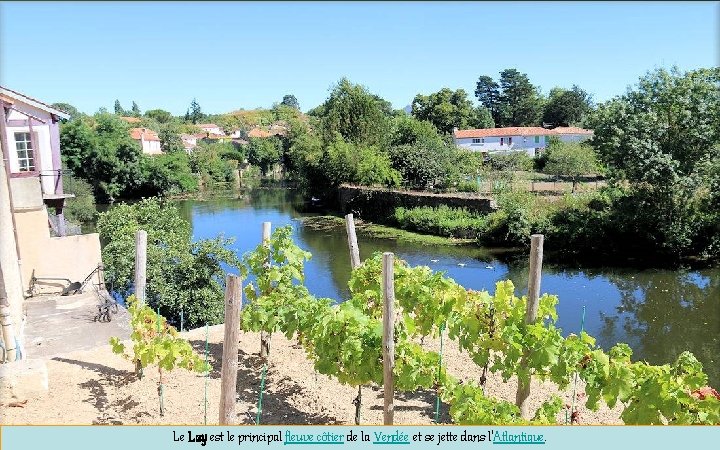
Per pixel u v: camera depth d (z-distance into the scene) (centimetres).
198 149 6359
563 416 691
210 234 2897
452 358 872
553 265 2134
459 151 3925
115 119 4669
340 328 650
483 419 558
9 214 1098
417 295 770
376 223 3192
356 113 4375
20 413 658
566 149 3850
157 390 745
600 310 1578
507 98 8269
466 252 2369
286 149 6406
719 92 2138
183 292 1271
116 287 1448
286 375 813
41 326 1050
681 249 2159
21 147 1533
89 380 770
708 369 1153
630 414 559
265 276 862
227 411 544
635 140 2139
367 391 774
